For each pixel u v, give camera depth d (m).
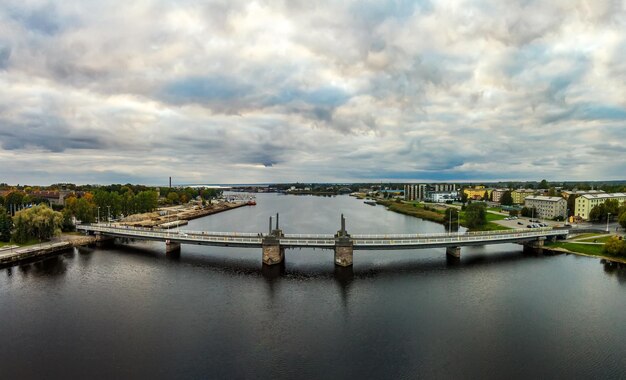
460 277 95.06
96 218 191.38
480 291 83.50
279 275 98.12
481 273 98.69
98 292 83.12
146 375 50.34
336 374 50.59
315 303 76.62
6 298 78.88
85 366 52.47
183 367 52.25
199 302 77.12
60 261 113.62
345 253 106.56
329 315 70.12
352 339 60.38
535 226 171.50
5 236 135.00
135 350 56.81
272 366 52.56
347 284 89.75
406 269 103.69
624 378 49.31
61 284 89.19
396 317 68.94
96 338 60.62
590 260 111.81
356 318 68.62
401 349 57.06
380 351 56.50
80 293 82.38
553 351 56.22
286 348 57.50
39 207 140.38
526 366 52.25
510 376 49.94
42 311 71.62
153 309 73.06
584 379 49.19
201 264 110.06
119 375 50.34
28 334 61.91
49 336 61.25
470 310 72.12
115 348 57.38
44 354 55.62
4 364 52.88
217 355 55.41
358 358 54.56
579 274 96.38
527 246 131.38
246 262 112.75
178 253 125.56
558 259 113.81
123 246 138.12
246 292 83.81
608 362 53.12
